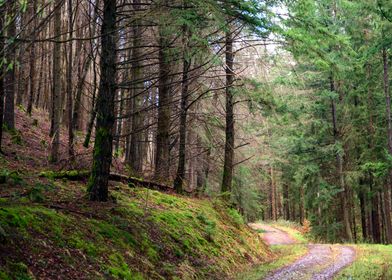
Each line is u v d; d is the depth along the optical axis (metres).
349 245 23.11
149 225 10.70
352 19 23.28
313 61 11.17
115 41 10.40
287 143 29.91
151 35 13.53
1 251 5.79
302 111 23.94
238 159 23.84
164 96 15.30
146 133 20.58
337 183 32.44
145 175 18.86
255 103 17.28
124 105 19.00
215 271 11.16
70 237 7.46
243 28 11.21
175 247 10.60
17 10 5.38
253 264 14.60
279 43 10.95
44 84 30.53
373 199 32.25
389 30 20.69
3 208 6.98
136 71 15.03
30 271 5.73
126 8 14.34
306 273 12.00
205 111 18.61
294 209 62.44
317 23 10.31
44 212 7.75
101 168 10.24
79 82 17.72
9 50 5.35
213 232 13.88
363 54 22.58
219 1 8.95
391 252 18.53
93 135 25.20
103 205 10.05
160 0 9.23
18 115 21.88
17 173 10.02
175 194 16.62
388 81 25.92
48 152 15.84
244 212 34.94
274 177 46.91
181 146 17.14
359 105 29.48
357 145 30.55
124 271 7.68
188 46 10.38
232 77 16.45
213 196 20.17
